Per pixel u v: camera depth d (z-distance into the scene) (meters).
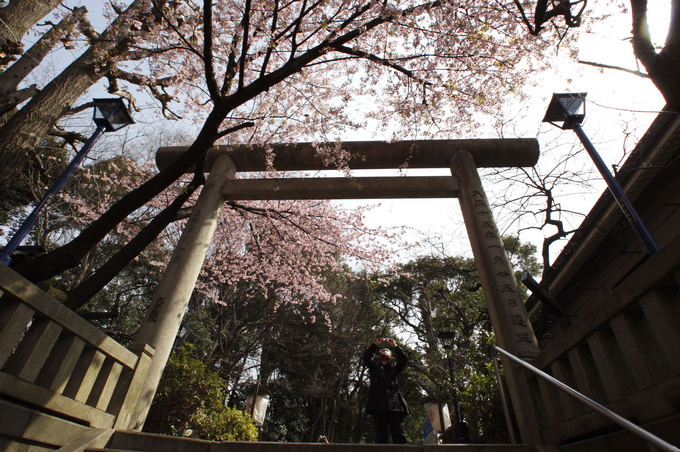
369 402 4.99
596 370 3.05
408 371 16.78
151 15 6.30
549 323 8.54
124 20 6.59
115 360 3.85
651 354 2.53
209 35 4.28
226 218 10.68
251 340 19.62
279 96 7.48
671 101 2.87
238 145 7.77
